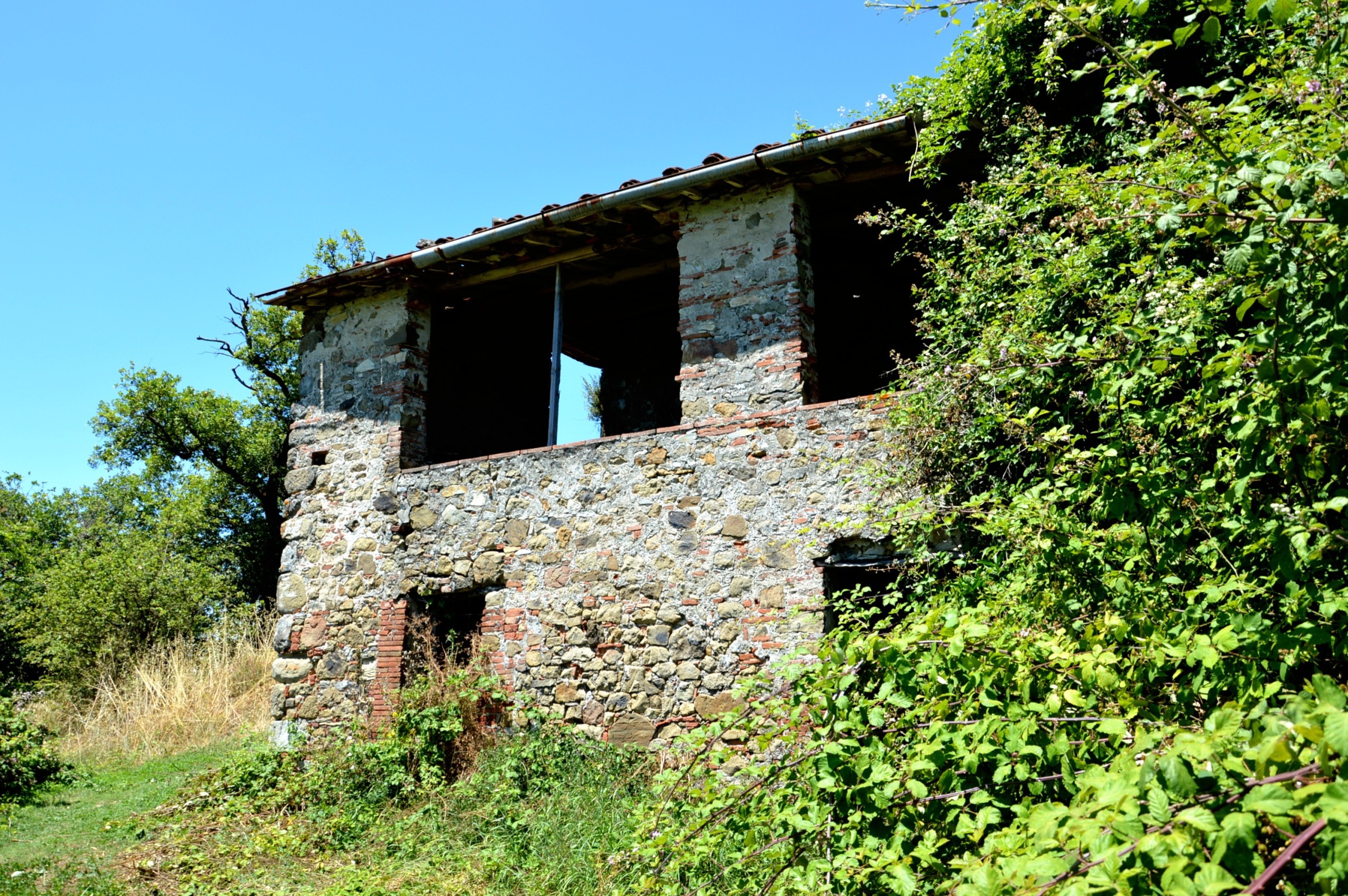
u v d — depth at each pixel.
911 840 2.80
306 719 8.93
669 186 7.59
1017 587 3.55
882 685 2.98
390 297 9.55
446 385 10.08
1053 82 6.10
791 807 3.16
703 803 3.93
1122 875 1.79
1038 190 5.63
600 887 5.21
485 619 8.20
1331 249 2.38
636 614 7.48
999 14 5.34
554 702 7.74
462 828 6.78
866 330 10.20
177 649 13.70
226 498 23.62
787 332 7.33
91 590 15.88
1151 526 3.21
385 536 8.93
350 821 7.21
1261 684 2.48
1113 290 4.73
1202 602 2.93
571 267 9.27
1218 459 3.20
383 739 8.03
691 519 7.39
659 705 7.24
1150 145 3.23
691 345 7.71
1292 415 2.57
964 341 5.79
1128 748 2.54
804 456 7.01
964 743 2.73
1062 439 3.81
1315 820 1.66
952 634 2.87
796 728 3.52
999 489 5.08
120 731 11.41
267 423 23.42
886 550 6.64
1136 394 3.82
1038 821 2.07
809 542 6.82
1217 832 1.74
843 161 7.37
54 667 15.19
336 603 9.06
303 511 9.52
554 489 8.12
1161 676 2.84
